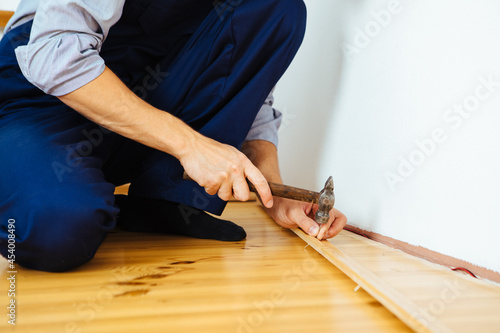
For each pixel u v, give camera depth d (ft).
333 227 3.73
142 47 3.67
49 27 2.72
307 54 5.70
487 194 2.86
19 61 2.84
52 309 2.24
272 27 3.61
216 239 3.90
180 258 3.28
